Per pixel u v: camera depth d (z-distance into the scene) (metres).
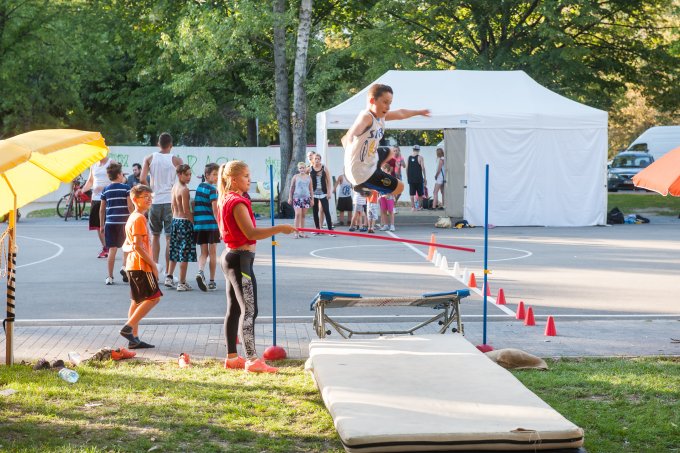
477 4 36.03
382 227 24.59
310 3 30.67
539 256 18.05
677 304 12.39
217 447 6.20
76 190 28.20
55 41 40.31
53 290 13.70
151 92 41.91
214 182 13.42
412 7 35.84
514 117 24.84
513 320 11.26
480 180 25.02
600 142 25.36
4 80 40.50
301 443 6.36
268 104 35.47
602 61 38.06
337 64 39.06
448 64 39.50
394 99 25.08
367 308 12.14
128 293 13.40
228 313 8.67
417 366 7.11
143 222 9.41
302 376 8.30
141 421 6.78
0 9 39.28
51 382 7.96
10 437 6.41
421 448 5.35
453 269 15.90
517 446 5.39
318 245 20.44
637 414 7.04
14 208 8.78
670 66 38.06
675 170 8.05
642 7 37.22
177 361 8.97
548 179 25.31
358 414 5.78
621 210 31.11
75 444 6.23
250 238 8.37
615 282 14.44
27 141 7.54
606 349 9.52
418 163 31.08
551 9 33.94
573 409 7.15
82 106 44.62
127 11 39.97
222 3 34.72
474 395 6.23
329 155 36.03
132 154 36.91
